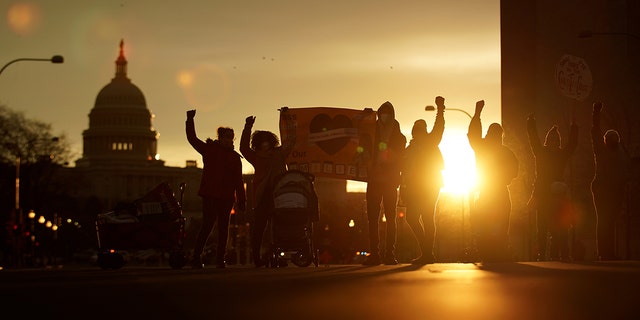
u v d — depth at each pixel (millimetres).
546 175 22781
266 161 21969
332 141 23969
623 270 14523
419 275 13289
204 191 21203
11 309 8156
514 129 75812
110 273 16000
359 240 118000
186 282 11922
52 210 161000
